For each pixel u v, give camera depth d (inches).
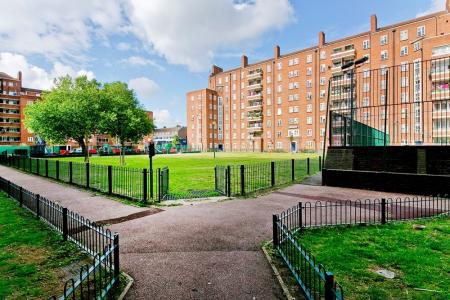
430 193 399.2
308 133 2551.7
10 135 2992.1
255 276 162.2
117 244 154.4
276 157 1611.7
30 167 812.0
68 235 232.8
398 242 210.4
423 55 1513.3
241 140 3243.1
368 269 166.7
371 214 301.9
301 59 2600.9
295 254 179.3
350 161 480.7
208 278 160.4
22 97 3073.3
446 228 242.2
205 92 3430.1
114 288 149.2
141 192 444.5
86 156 1321.4
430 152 407.8
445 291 140.6
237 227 257.0
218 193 432.8
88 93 1461.6
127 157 1854.1
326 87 2417.6
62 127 1362.0
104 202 378.3
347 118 573.3
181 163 1146.0
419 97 1409.9
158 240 225.3
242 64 3198.8
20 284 155.3
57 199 402.9
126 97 1888.5
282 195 412.2
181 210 325.7
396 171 434.0
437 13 1893.5
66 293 103.3
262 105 2979.8
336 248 198.8
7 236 239.3
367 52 2154.3
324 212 313.9
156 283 155.2
